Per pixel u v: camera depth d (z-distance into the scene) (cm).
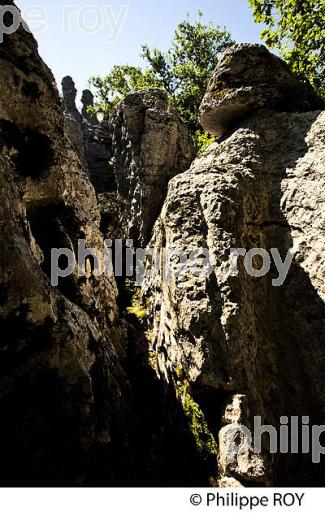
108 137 1294
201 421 403
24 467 322
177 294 450
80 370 366
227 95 661
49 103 491
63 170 505
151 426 472
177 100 2392
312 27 959
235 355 399
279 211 538
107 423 394
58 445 342
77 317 405
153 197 973
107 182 1212
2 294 305
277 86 650
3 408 316
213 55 2605
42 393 339
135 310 705
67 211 509
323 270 469
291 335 474
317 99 699
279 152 582
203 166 572
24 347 326
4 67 429
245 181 530
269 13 977
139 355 587
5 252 305
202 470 386
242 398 384
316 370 445
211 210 484
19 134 450
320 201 500
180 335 439
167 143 1002
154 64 2586
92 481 354
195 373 408
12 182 349
